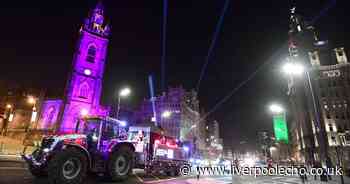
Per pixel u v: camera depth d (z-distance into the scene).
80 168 12.19
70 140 12.69
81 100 61.69
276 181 24.50
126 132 17.19
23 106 70.19
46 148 12.34
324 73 73.25
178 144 25.08
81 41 66.50
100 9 72.50
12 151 36.34
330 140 64.81
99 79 65.75
